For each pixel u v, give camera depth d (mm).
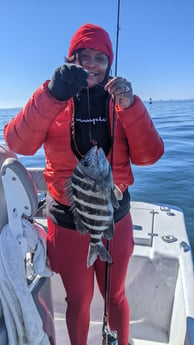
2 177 1202
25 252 1319
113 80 1223
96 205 1190
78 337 1598
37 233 1476
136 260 2086
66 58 1336
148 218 2525
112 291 1593
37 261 1435
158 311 2078
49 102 1220
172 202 6602
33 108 1259
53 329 1646
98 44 1396
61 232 1481
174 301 1974
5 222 1219
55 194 1486
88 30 1407
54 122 1435
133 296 2129
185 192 7164
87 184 1177
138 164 1530
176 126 21578
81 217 1240
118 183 1479
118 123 1429
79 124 1424
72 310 1576
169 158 10875
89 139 1422
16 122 1340
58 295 2250
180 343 1647
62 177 1445
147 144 1391
